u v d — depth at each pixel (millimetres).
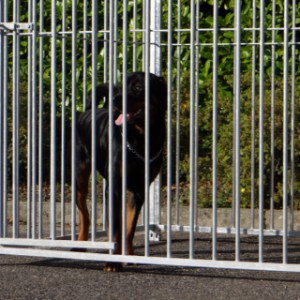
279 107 14305
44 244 10734
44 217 14883
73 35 10594
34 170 11086
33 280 10102
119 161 10938
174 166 15531
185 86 15430
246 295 9336
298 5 15883
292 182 12656
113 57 10555
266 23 15859
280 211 14023
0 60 10953
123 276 10336
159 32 13164
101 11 16266
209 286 9789
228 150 14672
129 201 11250
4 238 10961
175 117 15352
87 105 12461
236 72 9781
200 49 16062
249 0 15875
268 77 15695
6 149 11047
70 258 10578
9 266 10914
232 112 14859
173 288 9688
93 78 10492
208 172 14922
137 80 11016
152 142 11125
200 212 14406
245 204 14609
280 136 14242
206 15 16406
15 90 10891
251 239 13281
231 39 16000
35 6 10758
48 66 16594
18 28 10797
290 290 9570
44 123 16359
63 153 10992
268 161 14266
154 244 12766
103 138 11477
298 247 12531
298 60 15734
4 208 11109
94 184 10492
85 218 12102
